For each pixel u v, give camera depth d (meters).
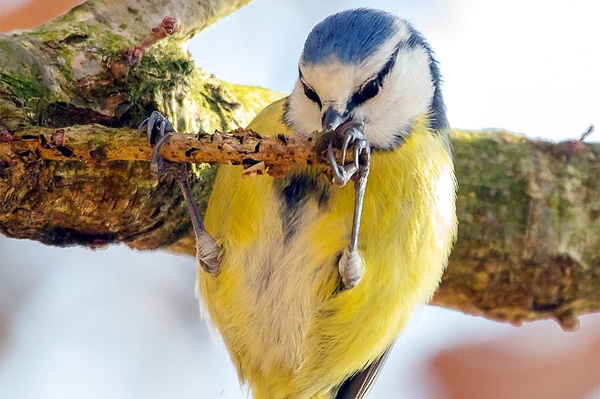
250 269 1.29
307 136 1.27
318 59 1.29
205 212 1.31
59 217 1.30
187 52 1.30
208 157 1.27
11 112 1.28
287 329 1.30
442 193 1.30
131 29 1.29
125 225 1.30
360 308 1.30
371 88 1.30
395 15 1.31
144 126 1.28
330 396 1.31
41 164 1.29
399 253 1.29
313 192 1.29
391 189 1.29
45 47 1.29
